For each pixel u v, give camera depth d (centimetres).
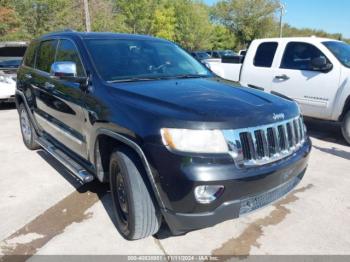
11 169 491
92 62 357
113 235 324
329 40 660
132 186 283
